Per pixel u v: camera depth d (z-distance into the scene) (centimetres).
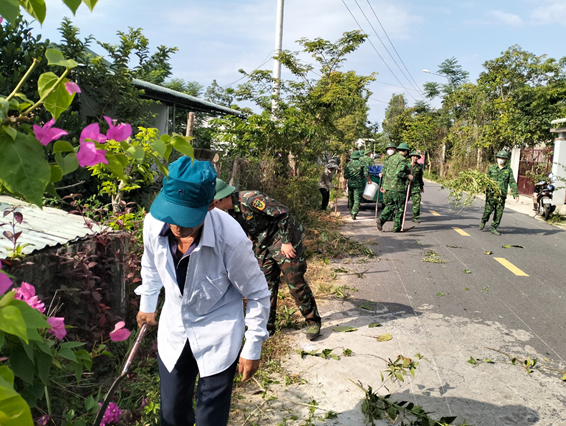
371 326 483
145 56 1608
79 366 197
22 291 192
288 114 1120
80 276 309
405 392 359
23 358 161
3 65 645
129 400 300
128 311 371
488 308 545
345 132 2223
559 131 1431
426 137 3500
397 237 959
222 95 2577
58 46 812
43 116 605
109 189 472
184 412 238
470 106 2970
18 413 104
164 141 159
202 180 186
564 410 339
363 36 1223
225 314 224
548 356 425
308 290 437
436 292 600
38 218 375
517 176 1938
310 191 1185
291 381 371
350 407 338
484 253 820
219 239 209
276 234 411
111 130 147
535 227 1119
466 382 375
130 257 357
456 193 1037
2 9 107
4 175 121
